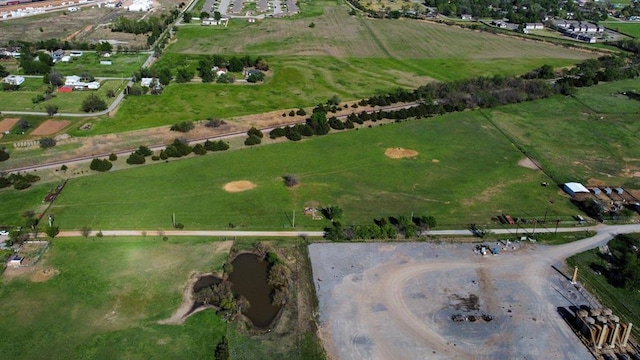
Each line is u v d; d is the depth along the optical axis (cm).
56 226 12319
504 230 12656
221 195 13788
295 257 11556
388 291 10638
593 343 9488
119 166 15150
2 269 10962
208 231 12338
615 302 10506
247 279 10962
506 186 14638
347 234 12156
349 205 13525
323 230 12500
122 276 10869
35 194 13675
